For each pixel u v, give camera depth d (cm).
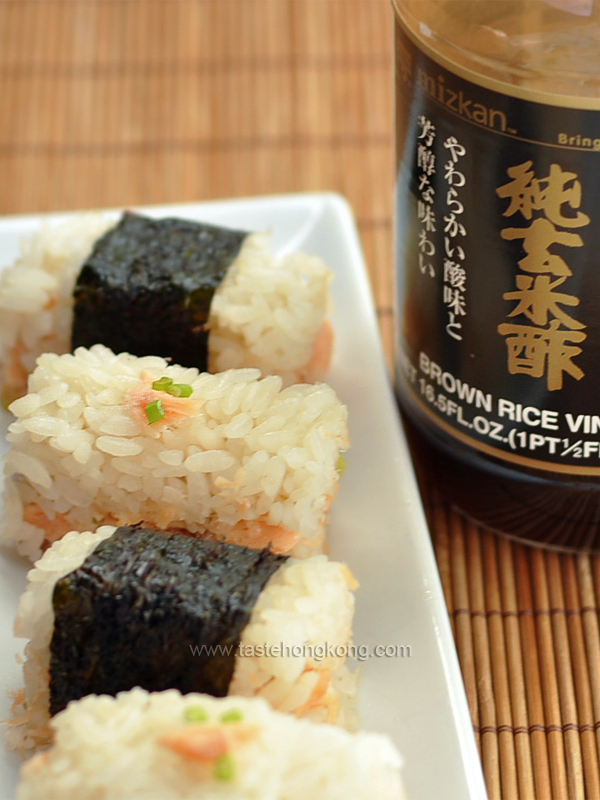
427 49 30
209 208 40
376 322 37
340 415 32
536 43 30
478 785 29
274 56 48
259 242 36
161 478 32
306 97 47
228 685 28
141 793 25
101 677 28
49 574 29
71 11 50
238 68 48
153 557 29
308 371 36
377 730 30
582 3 30
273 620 28
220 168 45
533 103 28
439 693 30
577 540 34
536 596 34
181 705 26
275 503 31
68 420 32
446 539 35
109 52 48
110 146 46
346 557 33
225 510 32
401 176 32
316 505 31
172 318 35
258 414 32
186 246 36
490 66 30
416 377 34
